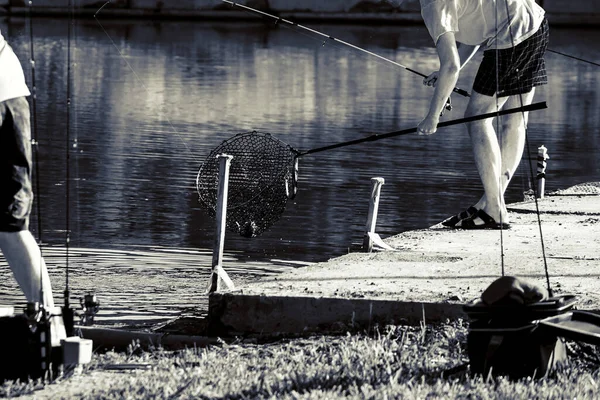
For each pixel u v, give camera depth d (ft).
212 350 59.47
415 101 254.68
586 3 481.87
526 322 49.67
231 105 239.91
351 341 58.75
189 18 518.78
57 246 100.83
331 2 507.71
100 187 137.39
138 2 515.91
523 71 90.89
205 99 249.96
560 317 50.08
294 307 65.10
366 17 505.66
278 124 210.59
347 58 363.97
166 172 151.33
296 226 115.75
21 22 473.67
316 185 143.95
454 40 85.97
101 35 426.92
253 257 100.07
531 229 93.97
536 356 49.67
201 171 86.79
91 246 101.40
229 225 86.84
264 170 85.97
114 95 252.21
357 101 252.21
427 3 86.07
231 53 373.20
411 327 61.87
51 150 169.37
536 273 72.38
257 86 279.28
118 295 81.25
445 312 62.90
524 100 92.89
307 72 319.27
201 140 186.60
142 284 85.87
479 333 49.96
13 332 51.11
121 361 56.13
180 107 234.17
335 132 201.26
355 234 112.57
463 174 157.58
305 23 504.43
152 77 293.23
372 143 187.62
